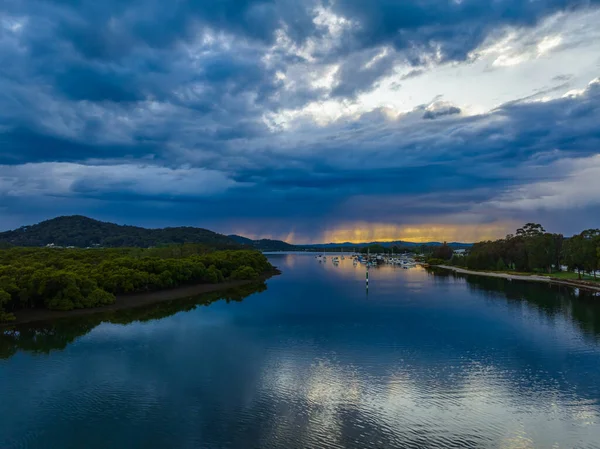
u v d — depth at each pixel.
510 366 53.66
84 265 122.00
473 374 50.56
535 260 192.38
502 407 41.25
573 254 152.00
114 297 103.50
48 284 90.62
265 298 118.62
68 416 39.38
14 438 35.34
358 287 148.50
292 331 73.69
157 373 51.06
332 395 44.12
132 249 193.38
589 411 40.41
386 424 37.69
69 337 69.56
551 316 88.12
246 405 41.66
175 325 79.25
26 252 146.12
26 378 49.53
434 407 41.28
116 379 49.12
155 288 124.88
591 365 54.00
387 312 93.81
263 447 33.66
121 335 70.94
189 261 144.75
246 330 74.56
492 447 33.91
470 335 70.38
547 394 44.50
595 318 85.88
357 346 63.16
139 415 39.47
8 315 80.31
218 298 118.31
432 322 81.75
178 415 39.41
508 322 81.56
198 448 33.56
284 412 40.09
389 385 46.97
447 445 34.12
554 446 34.19
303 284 160.50
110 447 33.84
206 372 51.31
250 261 197.62
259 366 53.66
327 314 91.12
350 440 34.78
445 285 154.38
